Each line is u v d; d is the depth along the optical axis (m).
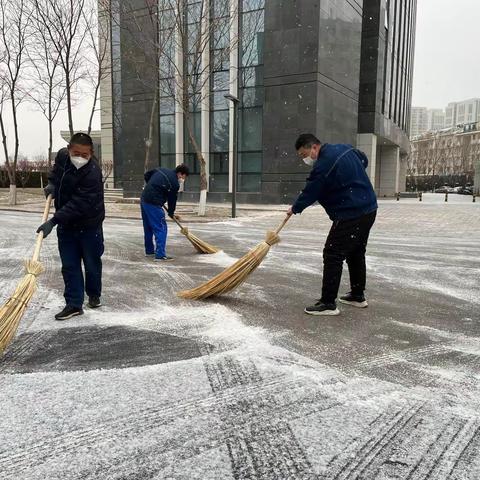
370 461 2.08
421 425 2.38
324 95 21.08
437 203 26.94
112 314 4.25
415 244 9.34
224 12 16.78
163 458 2.10
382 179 39.06
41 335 3.68
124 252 7.94
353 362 3.18
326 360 3.21
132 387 2.78
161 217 7.14
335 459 2.10
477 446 2.20
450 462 2.08
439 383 2.87
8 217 15.48
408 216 16.53
